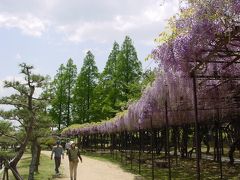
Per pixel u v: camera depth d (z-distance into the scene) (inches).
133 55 1662.2
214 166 653.9
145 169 717.9
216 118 592.4
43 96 498.6
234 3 207.0
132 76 1642.5
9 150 496.1
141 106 616.7
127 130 973.8
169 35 262.7
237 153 912.9
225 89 417.4
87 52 1953.7
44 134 526.9
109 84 1745.8
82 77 1930.4
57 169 641.0
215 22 220.8
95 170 742.5
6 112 471.2
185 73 271.7
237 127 664.4
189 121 706.2
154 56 278.5
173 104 486.3
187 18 236.7
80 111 1920.5
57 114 1994.3
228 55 253.3
